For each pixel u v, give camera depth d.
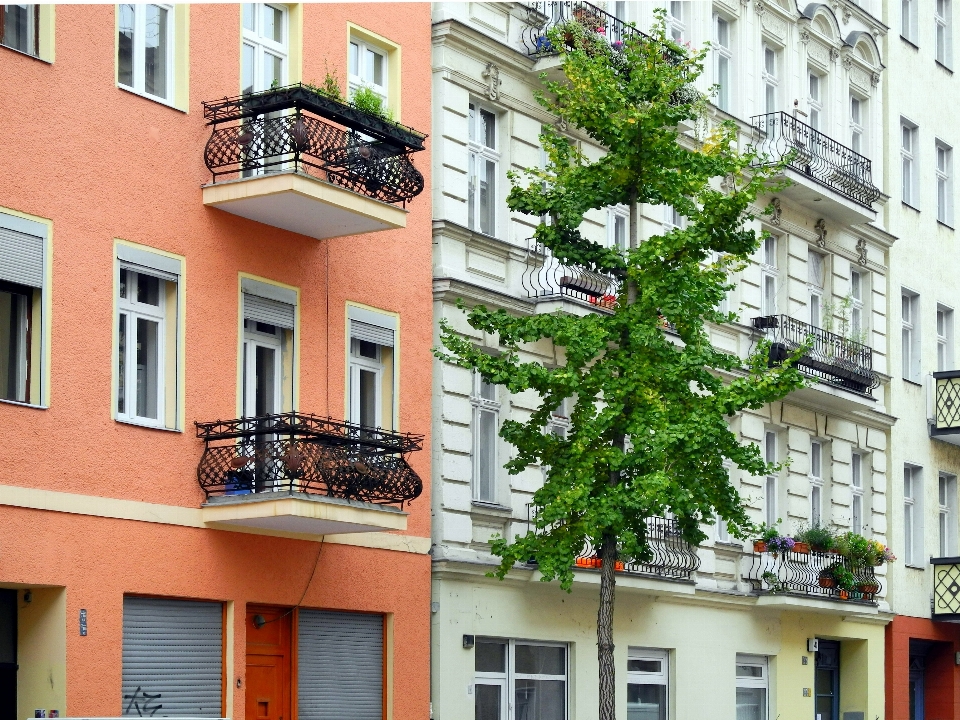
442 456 22.72
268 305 20.06
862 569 31.36
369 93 20.58
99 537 17.44
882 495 34.06
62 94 17.53
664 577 25.69
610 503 19.30
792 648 30.33
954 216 38.41
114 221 18.02
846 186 32.53
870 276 34.69
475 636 22.97
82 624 17.14
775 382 20.05
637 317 19.91
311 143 19.48
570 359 19.98
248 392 19.94
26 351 17.14
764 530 20.61
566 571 19.52
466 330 23.38
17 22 17.36
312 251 20.73
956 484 37.16
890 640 33.56
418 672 21.80
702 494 19.92
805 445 31.39
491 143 24.83
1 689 17.20
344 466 19.16
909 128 37.16
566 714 24.72
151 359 18.67
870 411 33.44
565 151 20.97
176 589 18.28
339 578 20.59
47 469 16.95
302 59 20.83
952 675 35.88
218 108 19.33
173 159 18.86
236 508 18.55
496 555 20.39
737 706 28.89
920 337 36.34
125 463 17.86
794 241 32.03
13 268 16.86
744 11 31.14
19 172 16.97
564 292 24.92
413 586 21.83
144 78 18.86
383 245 21.92
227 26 19.78
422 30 22.98
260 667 19.61
